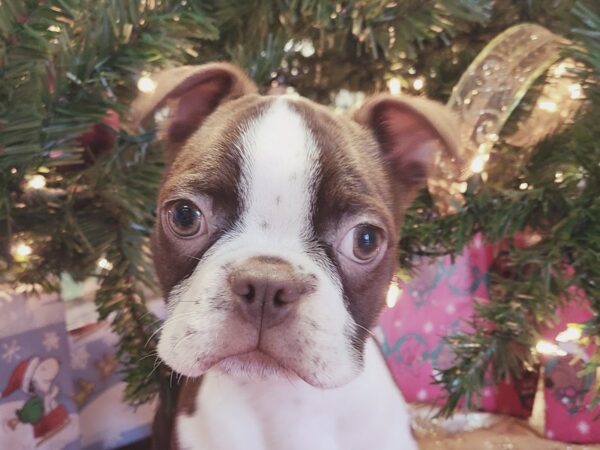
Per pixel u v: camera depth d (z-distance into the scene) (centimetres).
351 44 24
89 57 18
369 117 19
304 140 17
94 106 19
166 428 23
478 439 28
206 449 19
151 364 23
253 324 15
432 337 30
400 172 20
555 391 27
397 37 21
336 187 16
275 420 19
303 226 16
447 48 24
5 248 19
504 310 21
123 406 31
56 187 20
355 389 20
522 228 21
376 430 20
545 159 21
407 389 30
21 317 26
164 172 20
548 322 21
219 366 16
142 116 18
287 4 21
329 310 16
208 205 16
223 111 18
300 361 15
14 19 17
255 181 16
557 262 20
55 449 27
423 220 22
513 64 20
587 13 18
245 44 23
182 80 18
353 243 17
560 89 21
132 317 23
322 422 20
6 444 25
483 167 21
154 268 20
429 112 18
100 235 21
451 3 20
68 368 27
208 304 15
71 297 30
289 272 15
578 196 20
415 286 30
